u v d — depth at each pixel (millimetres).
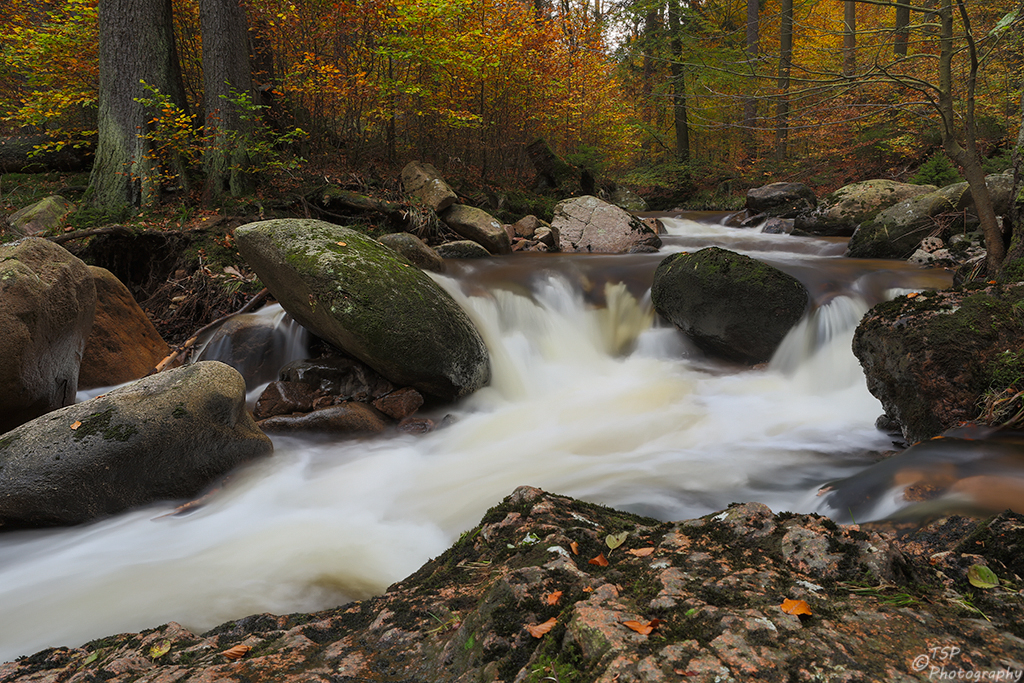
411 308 6012
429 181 10695
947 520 2738
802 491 4062
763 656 1401
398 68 12180
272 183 11094
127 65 10141
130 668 2059
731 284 6887
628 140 19531
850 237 10555
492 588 1944
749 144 20141
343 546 3773
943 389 4309
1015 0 6172
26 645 2883
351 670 1859
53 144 11758
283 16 11039
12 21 11578
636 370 7375
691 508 3932
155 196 10234
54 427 4336
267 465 5043
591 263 8977
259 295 7980
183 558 3688
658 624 1571
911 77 5434
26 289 4891
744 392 6492
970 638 1487
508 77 13031
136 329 7133
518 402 6730
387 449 5527
